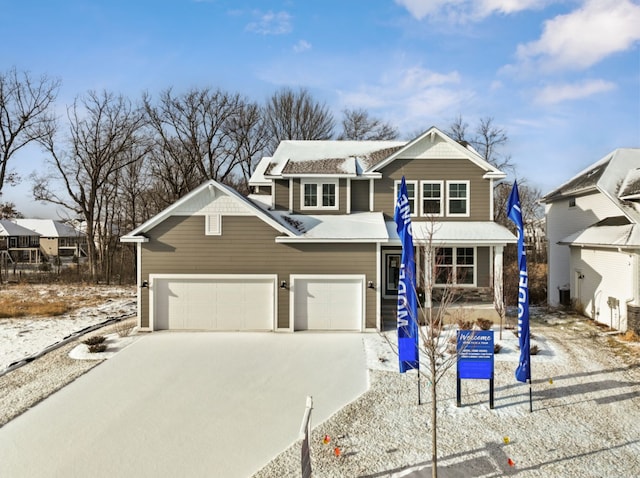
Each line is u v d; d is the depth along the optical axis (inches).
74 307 843.4
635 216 661.3
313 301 644.1
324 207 737.6
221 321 644.1
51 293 1021.8
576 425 353.4
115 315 766.5
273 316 641.0
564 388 428.1
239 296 643.5
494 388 428.5
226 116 1528.1
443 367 479.2
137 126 1359.5
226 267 637.9
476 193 738.8
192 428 353.7
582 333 634.2
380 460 305.4
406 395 416.2
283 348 559.8
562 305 847.1
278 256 638.5
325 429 350.6
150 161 1454.2
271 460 307.6
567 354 531.2
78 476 289.4
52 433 344.5
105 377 461.4
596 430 345.1
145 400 406.3
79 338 610.9
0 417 370.6
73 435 341.4
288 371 480.4
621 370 475.2
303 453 247.4
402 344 406.6
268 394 420.5
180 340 593.9
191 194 627.8
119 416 373.7
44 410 384.5
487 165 728.3
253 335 620.7
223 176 1568.7
